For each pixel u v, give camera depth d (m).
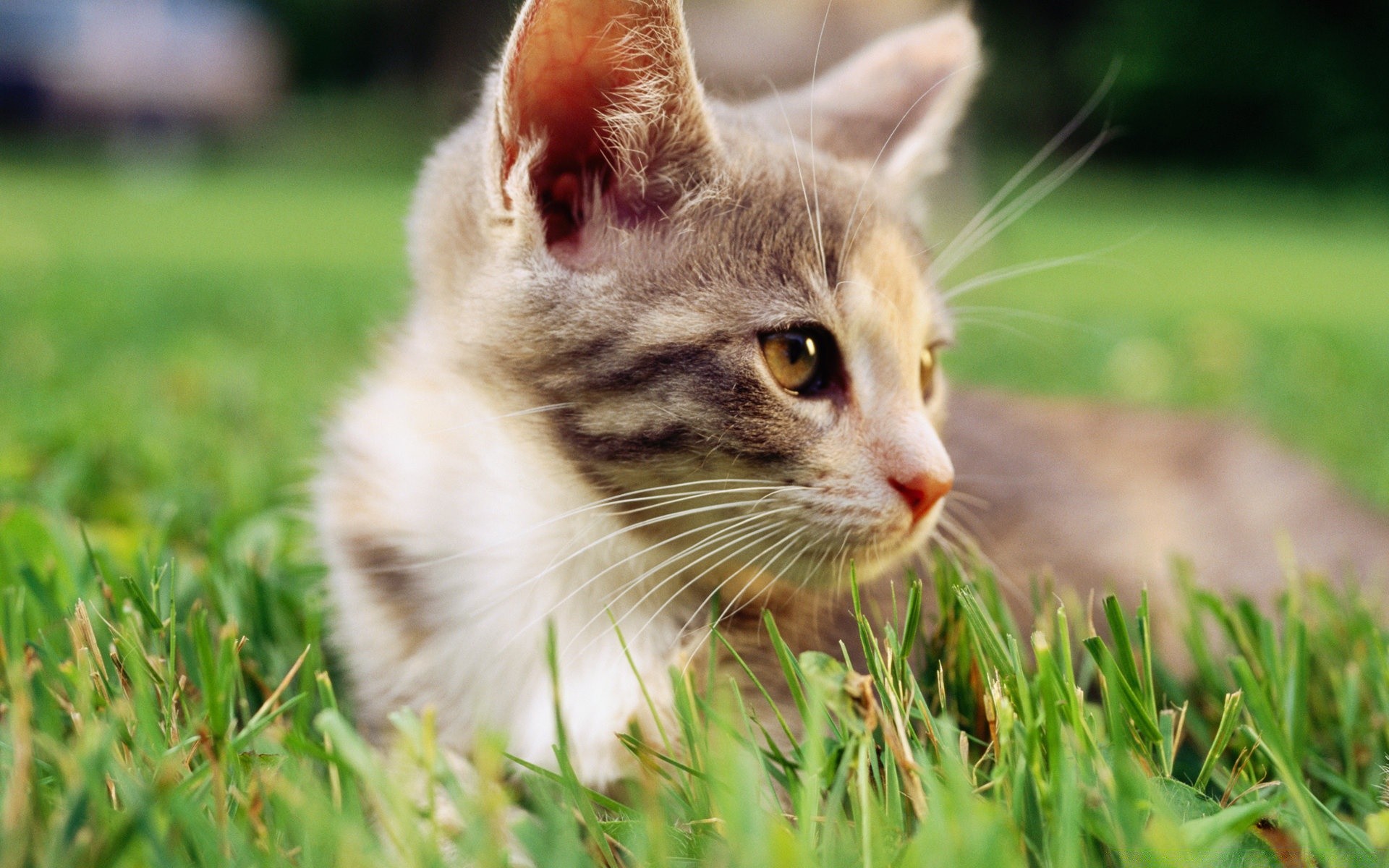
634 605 0.50
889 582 0.51
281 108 4.45
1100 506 0.58
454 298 0.52
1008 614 0.49
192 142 3.75
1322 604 0.53
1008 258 1.48
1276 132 3.80
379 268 1.58
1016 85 3.87
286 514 0.59
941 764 0.44
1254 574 0.58
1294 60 3.67
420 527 0.51
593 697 0.49
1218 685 0.50
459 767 0.48
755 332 0.49
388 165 3.89
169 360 0.86
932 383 0.53
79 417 0.67
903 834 0.43
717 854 0.42
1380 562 0.58
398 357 0.54
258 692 0.48
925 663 0.49
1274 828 0.43
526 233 0.50
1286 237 2.67
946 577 0.50
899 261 0.51
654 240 0.50
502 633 0.51
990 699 0.45
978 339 1.18
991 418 0.60
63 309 1.09
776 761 0.45
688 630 0.50
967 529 0.54
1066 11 3.94
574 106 0.50
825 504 0.49
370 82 4.98
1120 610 0.46
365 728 0.51
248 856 0.42
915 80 0.57
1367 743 0.48
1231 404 0.89
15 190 2.77
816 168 0.52
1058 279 1.84
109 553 0.53
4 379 0.76
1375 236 2.73
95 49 3.51
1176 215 3.06
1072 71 3.88
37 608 0.50
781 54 1.39
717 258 0.50
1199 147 3.88
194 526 0.58
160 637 0.47
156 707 0.45
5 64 3.46
